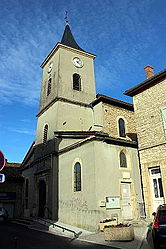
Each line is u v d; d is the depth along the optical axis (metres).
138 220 12.09
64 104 18.47
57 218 14.46
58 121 17.53
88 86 21.17
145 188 12.45
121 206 12.01
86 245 8.30
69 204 13.41
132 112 19.28
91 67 22.42
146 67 16.39
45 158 17.33
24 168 22.44
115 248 7.61
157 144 12.23
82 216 11.93
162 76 12.48
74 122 18.31
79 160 13.20
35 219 15.92
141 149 13.10
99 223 10.73
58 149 16.27
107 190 11.72
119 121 18.11
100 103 17.92
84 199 12.05
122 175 12.71
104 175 11.89
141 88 13.71
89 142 12.56
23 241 9.34
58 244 8.61
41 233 11.52
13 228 13.67
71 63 21.05
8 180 22.36
